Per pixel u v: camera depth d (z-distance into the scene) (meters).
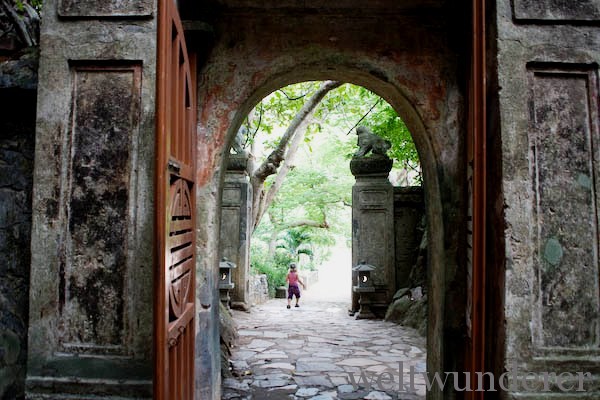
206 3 2.90
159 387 1.78
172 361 2.05
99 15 2.40
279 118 9.42
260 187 8.62
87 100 2.40
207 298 2.84
